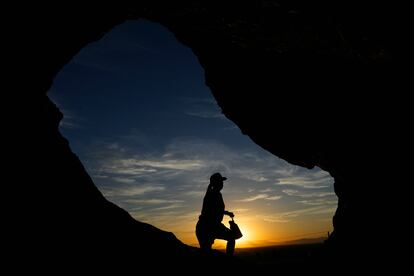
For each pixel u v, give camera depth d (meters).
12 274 5.41
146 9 10.03
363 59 9.36
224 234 8.30
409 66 8.98
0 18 7.76
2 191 6.57
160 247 8.86
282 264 12.43
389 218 11.46
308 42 9.32
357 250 12.41
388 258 10.88
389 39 7.83
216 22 9.44
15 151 7.42
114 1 9.73
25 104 8.47
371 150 12.10
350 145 12.72
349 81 11.27
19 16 8.15
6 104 7.80
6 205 6.45
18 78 8.45
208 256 8.12
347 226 13.94
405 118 10.77
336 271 12.09
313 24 8.29
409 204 10.89
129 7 10.05
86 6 9.50
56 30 9.27
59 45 9.66
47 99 9.70
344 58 9.91
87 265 6.59
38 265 5.89
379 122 11.47
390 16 7.21
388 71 9.80
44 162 8.15
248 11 8.46
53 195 7.71
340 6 7.43
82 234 7.45
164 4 9.41
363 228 12.56
